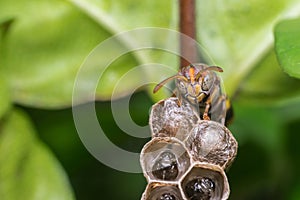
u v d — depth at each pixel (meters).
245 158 0.23
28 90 0.20
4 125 0.20
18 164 0.20
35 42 0.20
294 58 0.18
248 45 0.20
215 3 0.20
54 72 0.20
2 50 0.20
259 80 0.20
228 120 0.17
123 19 0.20
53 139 0.22
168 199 0.16
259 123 0.23
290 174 0.23
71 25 0.20
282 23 0.18
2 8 0.20
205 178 0.16
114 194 0.23
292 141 0.23
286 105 0.22
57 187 0.20
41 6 0.20
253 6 0.20
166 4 0.19
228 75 0.20
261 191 0.23
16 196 0.20
